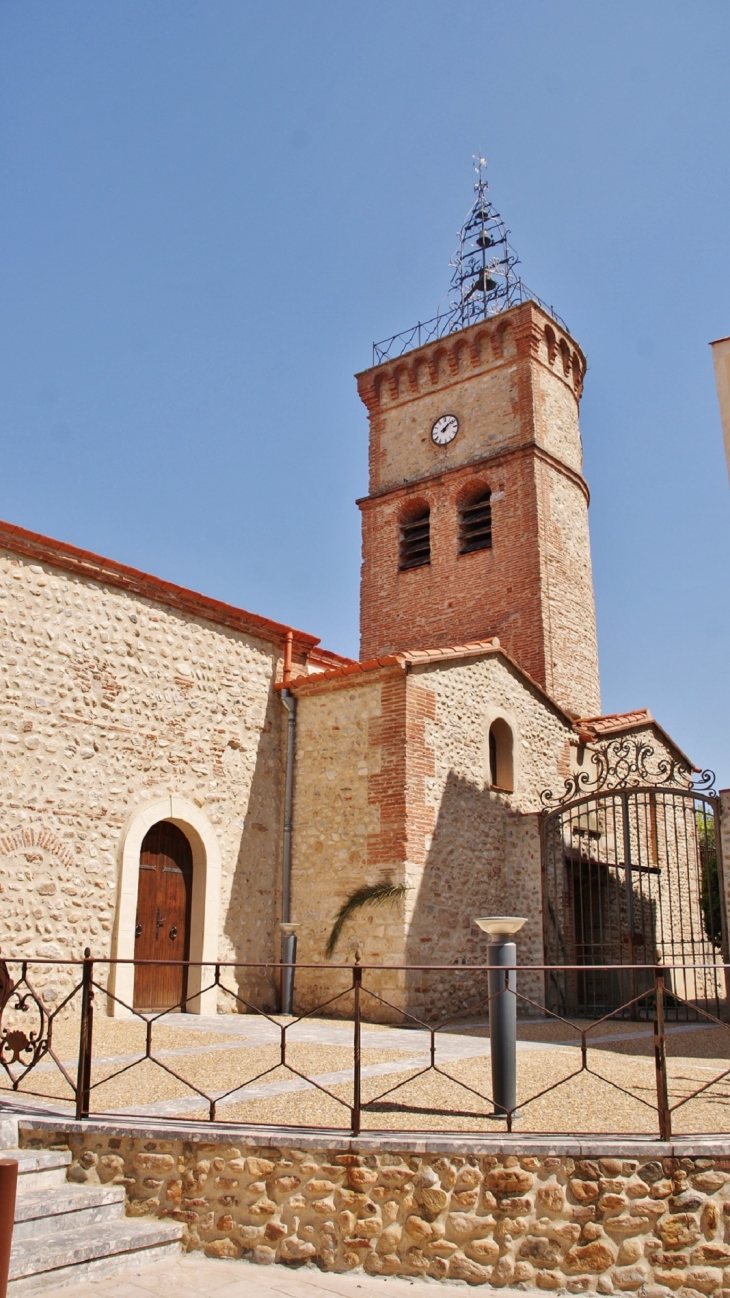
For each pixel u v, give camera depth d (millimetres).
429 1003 13898
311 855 15266
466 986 14852
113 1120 7160
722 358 11109
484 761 16375
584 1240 6297
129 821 13477
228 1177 6711
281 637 16484
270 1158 6688
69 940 12469
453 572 25375
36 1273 5816
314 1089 8266
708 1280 6203
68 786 12781
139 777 13758
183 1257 6586
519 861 16625
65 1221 6434
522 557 24156
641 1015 16094
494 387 26281
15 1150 7059
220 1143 6766
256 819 15477
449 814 15203
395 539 26953
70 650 13133
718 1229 6305
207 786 14773
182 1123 7066
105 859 13102
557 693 23297
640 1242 6285
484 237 29672
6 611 12438
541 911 16156
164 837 14344
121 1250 6281
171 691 14477
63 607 13148
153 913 13945
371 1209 6477
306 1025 12812
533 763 17906
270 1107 7605
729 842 14836
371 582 27078
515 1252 6312
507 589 24234
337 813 15125
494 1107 7348
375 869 14375
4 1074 8930
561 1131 6824
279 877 15594
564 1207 6355
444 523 26000
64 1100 7477
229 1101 7797
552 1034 12688
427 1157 6516
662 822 21984
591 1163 6414
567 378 27547
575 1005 16484
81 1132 7031
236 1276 6273
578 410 28094
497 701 17109
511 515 24672
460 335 27109
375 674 15211
